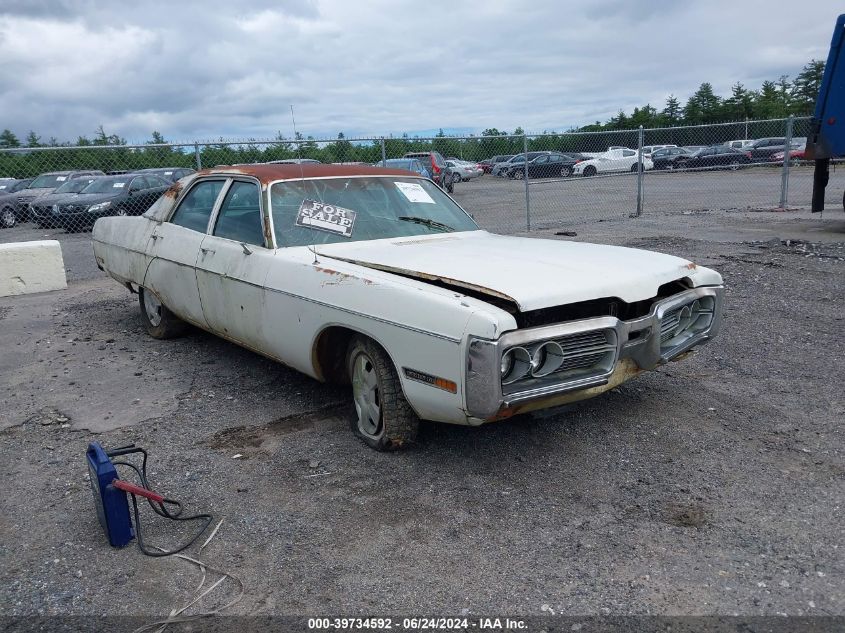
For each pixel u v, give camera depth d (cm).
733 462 369
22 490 367
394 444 384
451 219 521
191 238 533
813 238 1122
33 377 553
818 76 7181
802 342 576
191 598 273
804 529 305
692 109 7244
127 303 838
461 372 320
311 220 461
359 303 369
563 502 334
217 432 431
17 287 923
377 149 1327
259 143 1141
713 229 1299
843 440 390
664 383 491
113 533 308
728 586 268
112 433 436
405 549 300
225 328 501
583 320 336
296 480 365
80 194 1627
